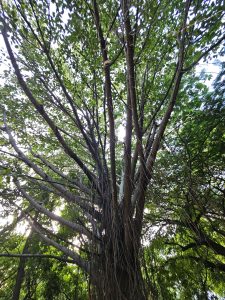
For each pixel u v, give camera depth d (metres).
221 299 9.00
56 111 8.02
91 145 6.17
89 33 5.43
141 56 5.83
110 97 3.98
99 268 4.25
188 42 4.57
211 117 7.67
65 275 12.13
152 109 7.49
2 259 12.76
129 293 3.79
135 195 4.77
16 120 7.21
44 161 6.63
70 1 4.91
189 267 8.49
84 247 4.70
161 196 5.74
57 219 5.50
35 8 4.95
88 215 5.02
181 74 4.20
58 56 6.46
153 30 5.73
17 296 11.18
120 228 4.50
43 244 10.58
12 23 4.36
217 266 8.14
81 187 5.89
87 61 6.00
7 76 7.56
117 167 8.94
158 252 8.20
